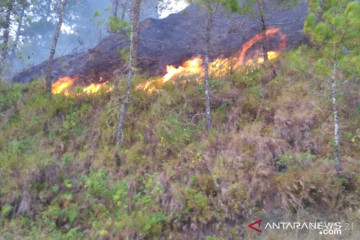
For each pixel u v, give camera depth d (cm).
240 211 524
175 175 608
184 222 523
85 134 765
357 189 505
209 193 554
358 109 671
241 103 765
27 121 813
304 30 561
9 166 614
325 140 615
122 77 785
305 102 703
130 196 576
